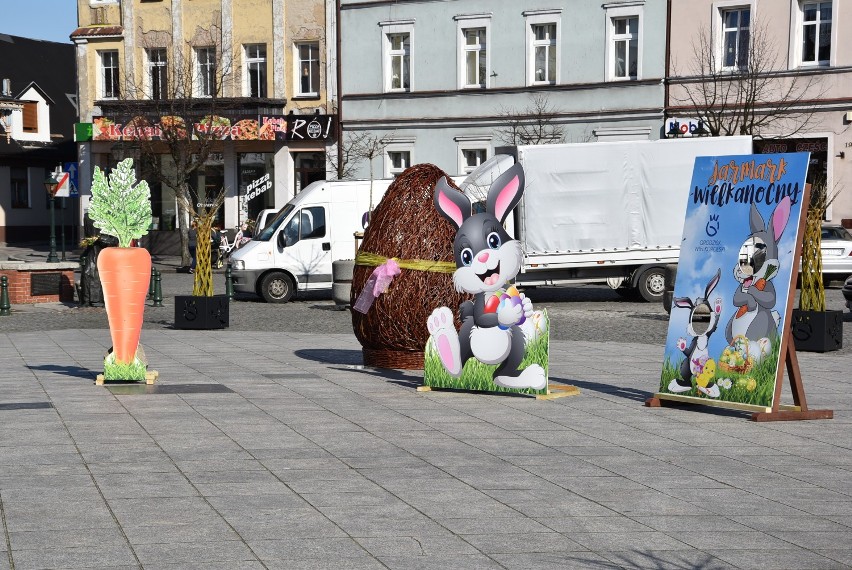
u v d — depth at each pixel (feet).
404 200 48.80
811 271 59.21
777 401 37.35
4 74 223.51
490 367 42.50
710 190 39.81
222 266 141.08
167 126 146.61
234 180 158.20
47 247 190.39
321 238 96.73
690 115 128.67
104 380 44.60
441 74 144.15
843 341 63.72
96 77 167.53
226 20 157.69
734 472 29.60
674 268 91.45
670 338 40.29
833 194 120.26
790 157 37.65
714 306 39.17
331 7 151.12
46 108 222.07
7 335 67.10
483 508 25.54
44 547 22.11
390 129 148.05
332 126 150.51
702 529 24.09
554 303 92.32
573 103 136.26
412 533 23.43
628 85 132.36
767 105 123.03
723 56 127.54
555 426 36.22
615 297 98.37
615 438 34.22
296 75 154.71
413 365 49.44
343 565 21.22
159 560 21.36
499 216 42.80
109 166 167.32
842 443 33.71
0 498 25.89
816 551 22.62
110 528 23.50
